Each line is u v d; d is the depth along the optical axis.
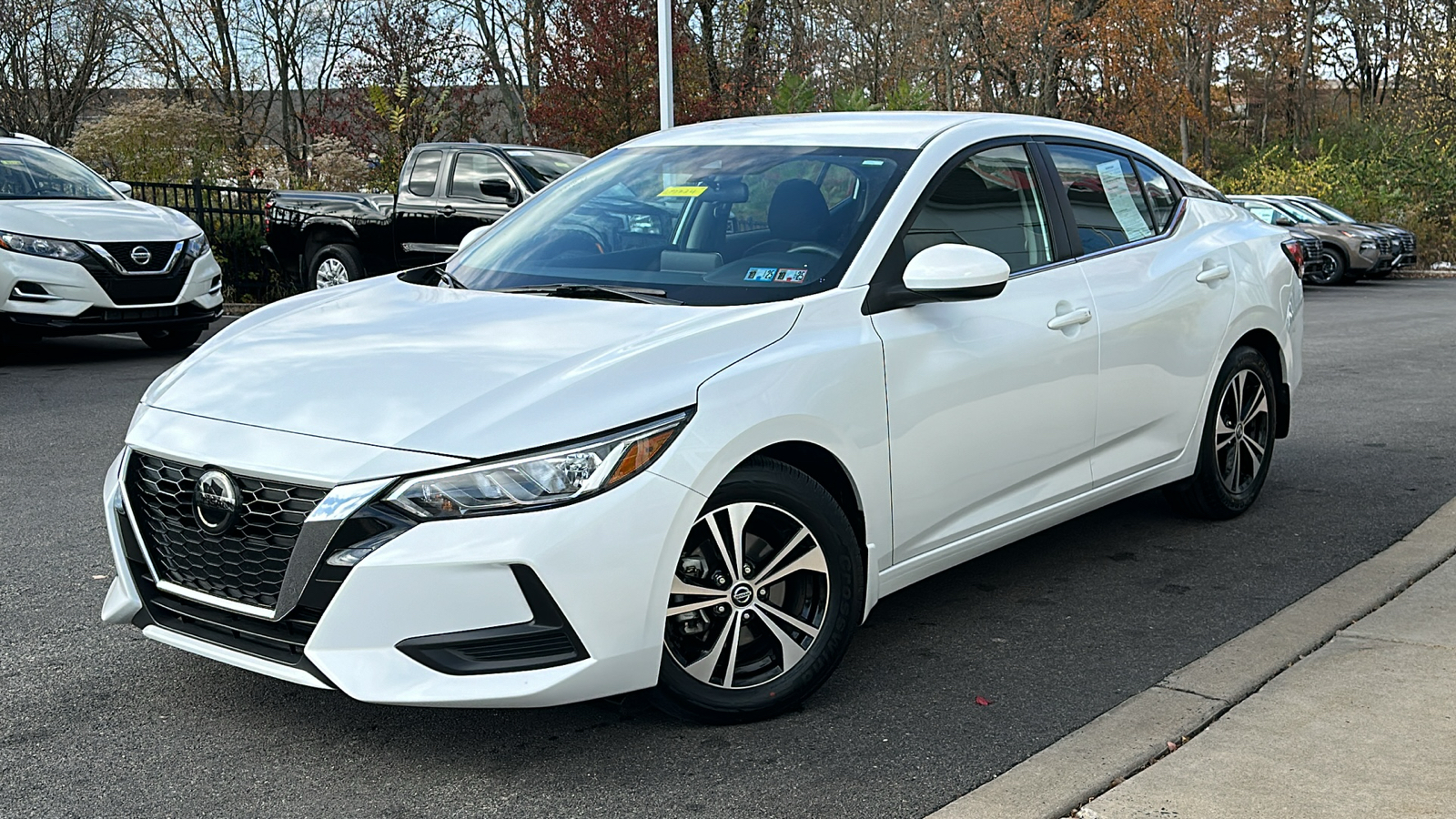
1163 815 2.84
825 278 3.76
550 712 3.54
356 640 2.97
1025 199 4.46
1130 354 4.66
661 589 3.13
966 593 4.60
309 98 39.41
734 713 3.41
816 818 2.93
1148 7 36.56
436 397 3.15
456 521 2.95
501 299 3.90
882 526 3.71
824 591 3.54
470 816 2.95
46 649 4.00
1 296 9.67
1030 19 35.47
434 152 13.49
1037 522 4.38
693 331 3.41
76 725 3.43
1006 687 3.72
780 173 4.23
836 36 35.16
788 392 3.39
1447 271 27.69
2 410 8.23
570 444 3.03
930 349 3.82
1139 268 4.80
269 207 14.58
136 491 3.38
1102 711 3.54
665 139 4.84
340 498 2.97
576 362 3.25
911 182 4.04
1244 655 3.85
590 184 4.67
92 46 29.16
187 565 3.27
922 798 3.02
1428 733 3.22
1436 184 29.78
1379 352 11.85
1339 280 24.08
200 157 21.12
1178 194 5.31
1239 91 55.44
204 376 3.51
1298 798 2.90
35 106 29.05
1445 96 33.84
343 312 3.94
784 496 3.41
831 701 3.62
